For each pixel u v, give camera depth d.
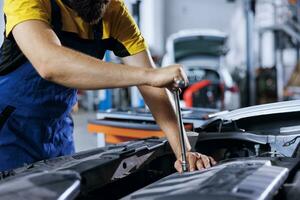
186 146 1.28
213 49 7.65
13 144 1.36
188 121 2.30
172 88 1.05
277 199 0.91
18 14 1.09
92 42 1.37
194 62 7.83
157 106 1.34
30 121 1.36
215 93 6.63
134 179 1.25
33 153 1.39
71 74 1.00
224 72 7.16
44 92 1.33
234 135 1.54
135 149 1.23
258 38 9.54
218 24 11.34
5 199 0.77
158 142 1.39
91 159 1.11
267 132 1.61
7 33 1.16
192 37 7.33
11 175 1.02
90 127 2.71
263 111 1.61
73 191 0.83
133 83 1.01
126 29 1.40
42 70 1.02
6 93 1.33
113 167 1.11
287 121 1.65
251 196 0.73
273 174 0.86
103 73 1.00
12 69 1.31
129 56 1.43
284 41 9.37
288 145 1.47
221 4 11.30
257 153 1.49
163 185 0.88
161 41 10.86
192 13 11.32
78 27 1.31
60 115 1.43
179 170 1.15
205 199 0.73
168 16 11.27
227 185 0.79
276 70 8.17
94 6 1.21
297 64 9.14
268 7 9.60
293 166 1.00
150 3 10.51
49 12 1.21
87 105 9.00
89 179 1.02
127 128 2.49
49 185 0.83
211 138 1.56
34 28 1.06
